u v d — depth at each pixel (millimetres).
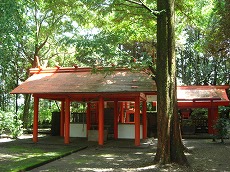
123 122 17516
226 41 11148
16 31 8914
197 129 19688
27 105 20203
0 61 10203
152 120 18344
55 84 13641
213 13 13055
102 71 10391
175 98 8328
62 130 17281
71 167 8312
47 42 21344
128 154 10719
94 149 12156
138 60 9930
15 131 16000
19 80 22672
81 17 13820
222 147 12359
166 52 8336
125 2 10727
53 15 17891
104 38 9672
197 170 7633
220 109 19125
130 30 12383
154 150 11719
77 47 9516
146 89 11898
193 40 25281
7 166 8148
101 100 13094
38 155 10125
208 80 26031
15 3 8742
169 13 8531
